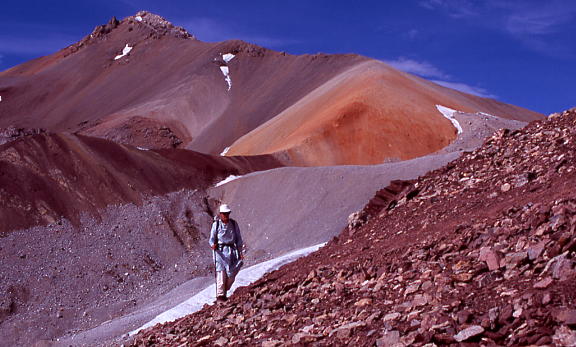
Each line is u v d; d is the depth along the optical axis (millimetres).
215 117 167500
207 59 197875
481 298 6164
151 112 167500
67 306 29609
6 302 28750
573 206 7359
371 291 8047
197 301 16188
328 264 11414
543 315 5137
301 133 99875
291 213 37375
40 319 28219
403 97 107500
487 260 7039
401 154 95250
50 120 196625
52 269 31688
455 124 101438
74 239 34688
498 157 13242
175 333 10086
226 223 11641
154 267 34906
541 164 11258
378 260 9445
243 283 15180
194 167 45531
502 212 8680
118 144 43594
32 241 33312
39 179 37281
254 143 116188
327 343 6660
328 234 33750
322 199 37219
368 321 6746
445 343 5430
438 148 97188
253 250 35781
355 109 102875
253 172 44625
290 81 178000
